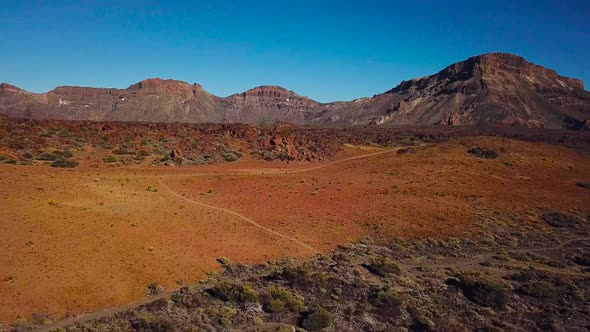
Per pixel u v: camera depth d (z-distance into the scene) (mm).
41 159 63781
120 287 30047
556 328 28688
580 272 41031
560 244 49812
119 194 48250
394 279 35750
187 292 30188
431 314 30172
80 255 32594
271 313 28562
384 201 57375
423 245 45719
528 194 66438
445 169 78812
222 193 56250
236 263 36500
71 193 44875
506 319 30391
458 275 37281
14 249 31500
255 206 51719
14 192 41500
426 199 59438
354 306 30250
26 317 25672
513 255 44750
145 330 24766
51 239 33875
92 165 64688
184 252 36531
